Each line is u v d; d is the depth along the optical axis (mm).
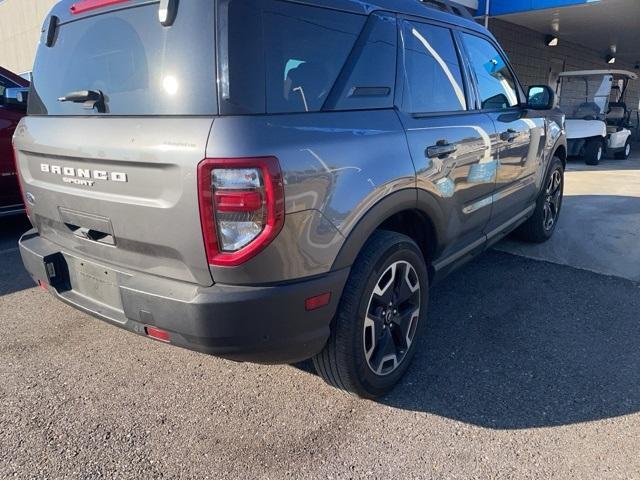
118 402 2688
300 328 2176
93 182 2309
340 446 2357
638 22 13148
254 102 2004
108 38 2305
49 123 2549
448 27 3283
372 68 2568
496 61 3926
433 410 2607
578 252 4984
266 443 2381
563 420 2516
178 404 2676
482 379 2865
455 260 3346
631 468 2203
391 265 2584
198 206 1963
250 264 1984
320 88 2283
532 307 3768
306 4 2258
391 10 2766
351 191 2256
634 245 5160
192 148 1939
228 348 2086
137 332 2301
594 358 3066
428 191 2773
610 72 12695
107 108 2293
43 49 2758
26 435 2428
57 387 2814
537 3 11000
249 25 2014
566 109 13445
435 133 2854
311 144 2109
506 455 2287
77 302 2582
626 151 13680
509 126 3785
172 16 2045
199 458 2287
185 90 2020
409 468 2215
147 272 2260
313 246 2133
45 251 2729
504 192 3848
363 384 2557
